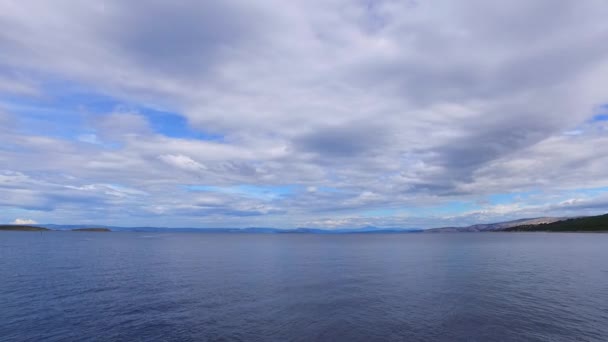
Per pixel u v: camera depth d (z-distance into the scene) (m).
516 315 26.39
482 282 40.69
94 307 28.55
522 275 46.03
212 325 24.09
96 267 53.28
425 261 66.25
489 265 58.12
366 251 98.31
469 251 92.88
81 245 111.94
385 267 56.50
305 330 23.14
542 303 30.03
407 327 23.75
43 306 28.73
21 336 21.98
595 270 50.50
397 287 37.72
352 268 55.28
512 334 22.42
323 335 22.23
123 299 31.41
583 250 91.00
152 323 24.50
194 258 72.19
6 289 35.25
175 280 41.81
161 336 22.02
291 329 23.33
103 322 24.66
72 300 30.88
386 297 32.59
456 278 43.97
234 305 29.44
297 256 79.62
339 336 22.06
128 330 23.08
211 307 28.77
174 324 24.30
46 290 34.94
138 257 72.00
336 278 44.19
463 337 21.92
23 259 63.78
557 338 21.78
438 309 28.17
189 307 28.73
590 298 31.88
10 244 112.19
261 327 23.72
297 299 31.73
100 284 38.56
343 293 34.44
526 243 131.00
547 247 104.88
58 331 22.88
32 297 31.84
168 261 64.69
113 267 53.72
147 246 113.94
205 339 21.53
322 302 30.59
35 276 43.66
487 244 129.75
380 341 21.23
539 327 23.73
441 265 58.97
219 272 49.59
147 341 21.17
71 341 21.25
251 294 33.88
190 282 40.50
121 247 105.06
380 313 27.03
